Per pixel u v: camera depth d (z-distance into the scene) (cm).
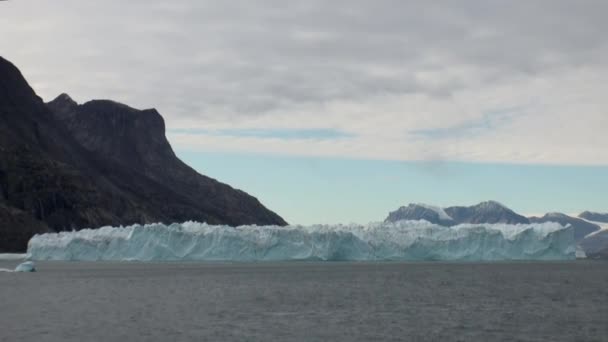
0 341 6056
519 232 18150
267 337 6225
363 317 7462
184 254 17788
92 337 6219
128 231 19025
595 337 6312
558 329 6719
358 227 18662
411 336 6309
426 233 18325
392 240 18175
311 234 17600
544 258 18125
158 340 6081
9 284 12075
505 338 6247
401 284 12019
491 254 18125
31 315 7606
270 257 17538
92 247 18888
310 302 8925
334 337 6238
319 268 18112
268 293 10231
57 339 6131
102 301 9050
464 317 7494
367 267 18662
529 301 9112
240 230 17938
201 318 7344
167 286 11588
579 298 9525
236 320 7200
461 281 12825
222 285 11825
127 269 17750
